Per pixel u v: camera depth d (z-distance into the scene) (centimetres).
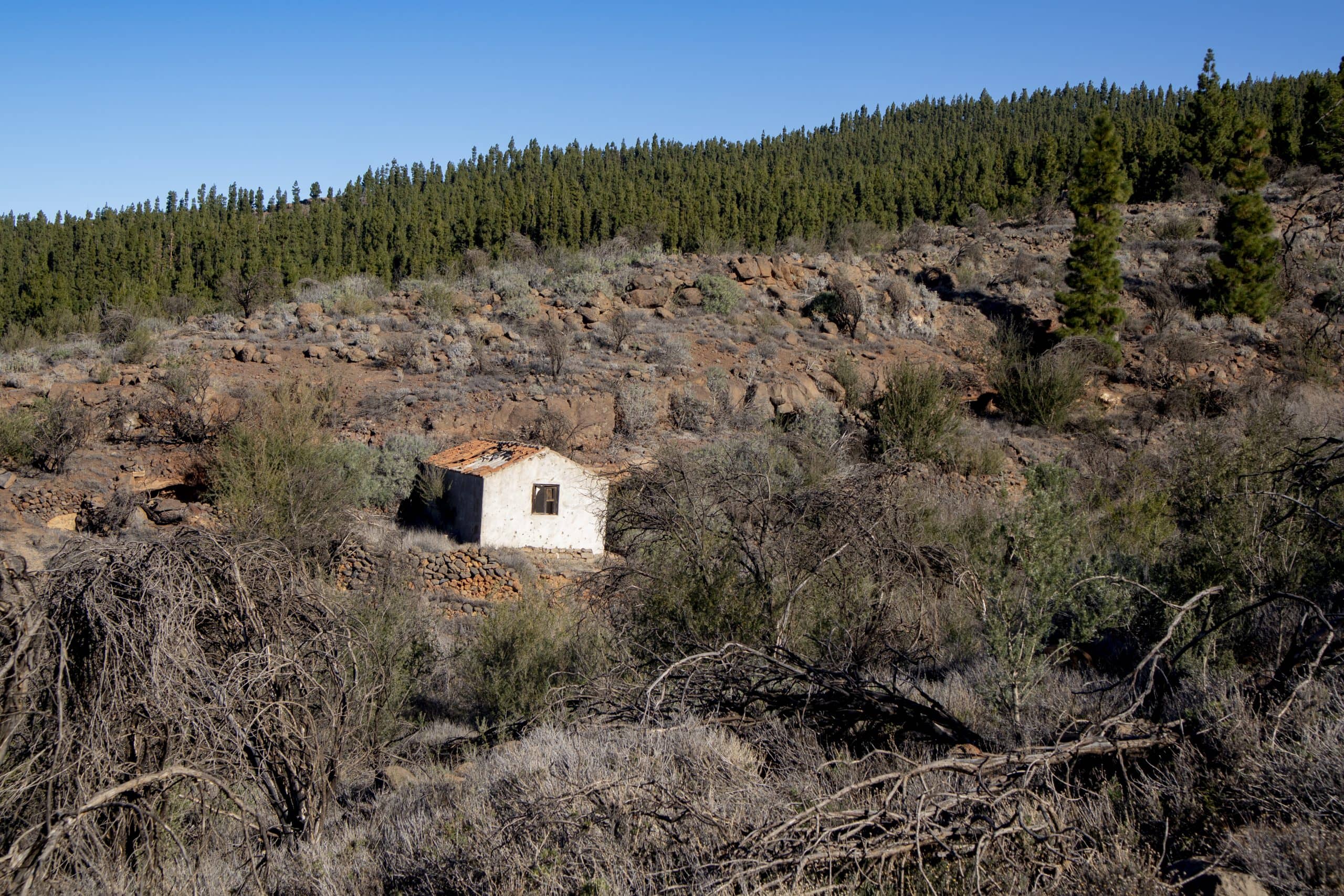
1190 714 500
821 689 626
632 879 387
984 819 393
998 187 6394
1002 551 724
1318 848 349
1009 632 669
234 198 10831
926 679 870
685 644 876
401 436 2466
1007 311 3859
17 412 2339
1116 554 1123
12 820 458
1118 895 341
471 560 1822
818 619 916
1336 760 403
